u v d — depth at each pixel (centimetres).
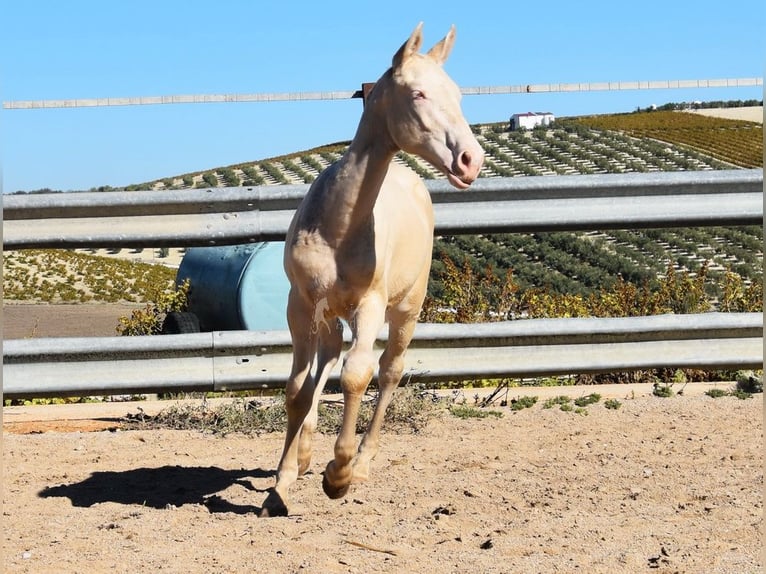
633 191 790
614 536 474
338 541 470
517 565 430
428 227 610
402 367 618
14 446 680
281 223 762
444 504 538
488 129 8881
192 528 498
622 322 776
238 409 750
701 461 624
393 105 491
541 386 856
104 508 540
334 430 720
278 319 1086
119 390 728
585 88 834
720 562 429
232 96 804
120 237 748
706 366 790
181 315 1140
